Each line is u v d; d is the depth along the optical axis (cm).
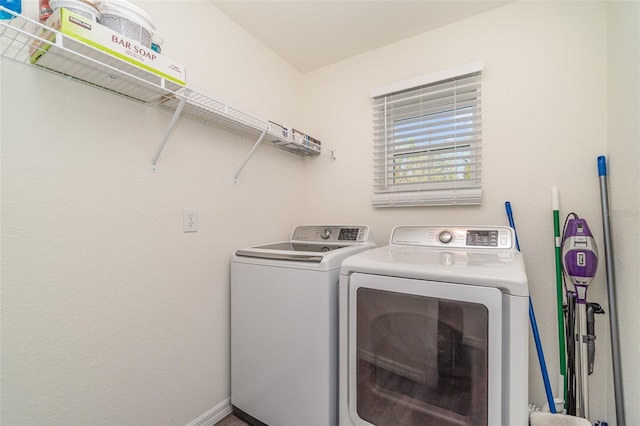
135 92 112
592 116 134
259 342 141
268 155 189
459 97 166
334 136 214
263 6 154
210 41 150
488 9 158
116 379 111
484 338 89
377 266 108
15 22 85
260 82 185
